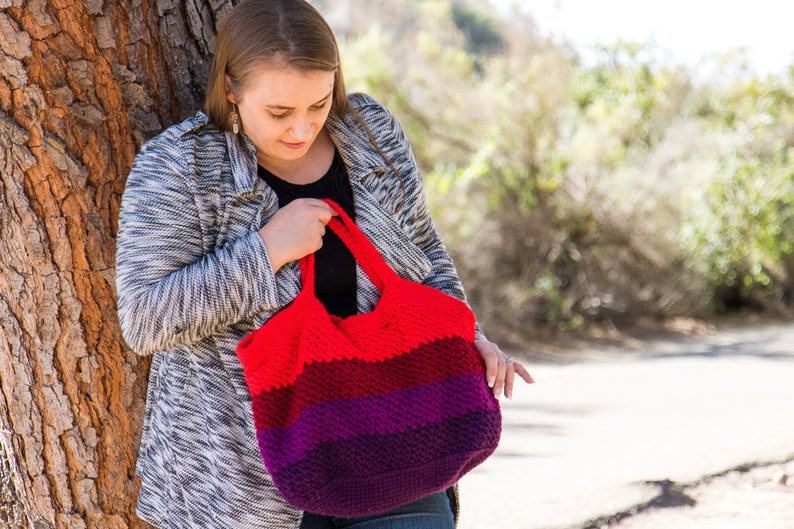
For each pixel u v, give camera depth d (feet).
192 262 6.30
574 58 40.93
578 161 37.06
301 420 6.05
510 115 37.01
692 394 19.85
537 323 34.63
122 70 7.20
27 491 7.49
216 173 6.46
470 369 6.36
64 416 7.29
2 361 7.29
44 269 7.09
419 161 38.17
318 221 6.37
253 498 6.38
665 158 38.83
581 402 20.36
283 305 6.36
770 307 42.04
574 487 12.37
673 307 37.76
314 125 6.40
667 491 11.93
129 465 7.46
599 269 36.65
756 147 42.19
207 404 6.44
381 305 6.36
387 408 6.16
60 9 6.90
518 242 35.37
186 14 7.60
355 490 6.10
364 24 58.70
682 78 44.88
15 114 6.90
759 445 13.74
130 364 7.38
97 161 7.11
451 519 6.89
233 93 6.40
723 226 39.99
